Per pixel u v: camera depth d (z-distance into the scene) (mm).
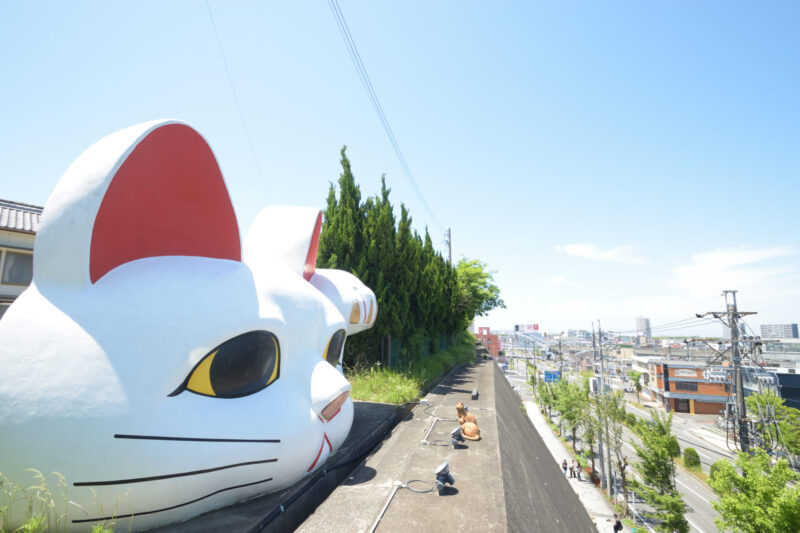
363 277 13094
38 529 3143
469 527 4086
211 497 4039
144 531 3729
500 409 11148
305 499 4898
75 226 3592
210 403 4031
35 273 3676
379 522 4164
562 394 32469
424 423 8547
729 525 10898
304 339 5359
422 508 4512
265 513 4184
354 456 6562
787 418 17469
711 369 40906
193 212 4496
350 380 11531
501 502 4684
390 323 13812
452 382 15609
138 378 3553
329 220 13562
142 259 4102
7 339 3314
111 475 3340
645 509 21578
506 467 6086
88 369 3375
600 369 27188
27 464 3156
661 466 17938
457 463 6059
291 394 4902
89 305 3572
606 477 25453
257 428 4273
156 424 3576
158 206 4168
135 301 3758
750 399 18453
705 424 40750
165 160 4129
